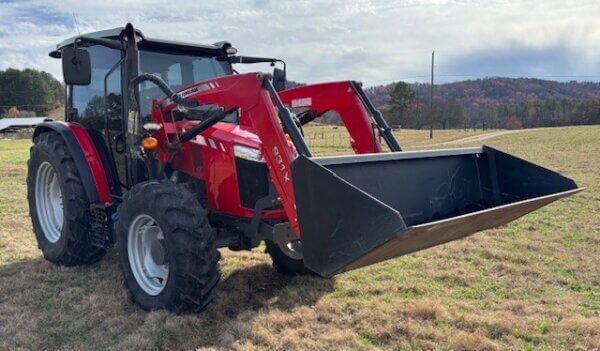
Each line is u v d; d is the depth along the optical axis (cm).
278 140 334
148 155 413
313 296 413
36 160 514
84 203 465
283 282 456
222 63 501
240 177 387
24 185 1162
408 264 505
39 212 525
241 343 326
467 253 548
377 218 267
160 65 456
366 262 300
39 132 527
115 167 462
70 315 377
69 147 454
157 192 360
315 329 354
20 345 331
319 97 441
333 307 386
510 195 407
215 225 414
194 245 346
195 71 479
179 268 345
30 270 479
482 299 415
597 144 2894
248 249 409
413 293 427
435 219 380
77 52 405
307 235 300
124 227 386
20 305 397
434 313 372
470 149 414
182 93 388
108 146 464
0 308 390
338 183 281
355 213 276
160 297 364
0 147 3453
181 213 349
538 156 2058
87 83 413
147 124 390
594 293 430
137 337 331
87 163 454
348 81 429
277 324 355
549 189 387
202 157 409
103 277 459
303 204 300
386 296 418
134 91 406
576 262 516
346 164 334
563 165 1619
